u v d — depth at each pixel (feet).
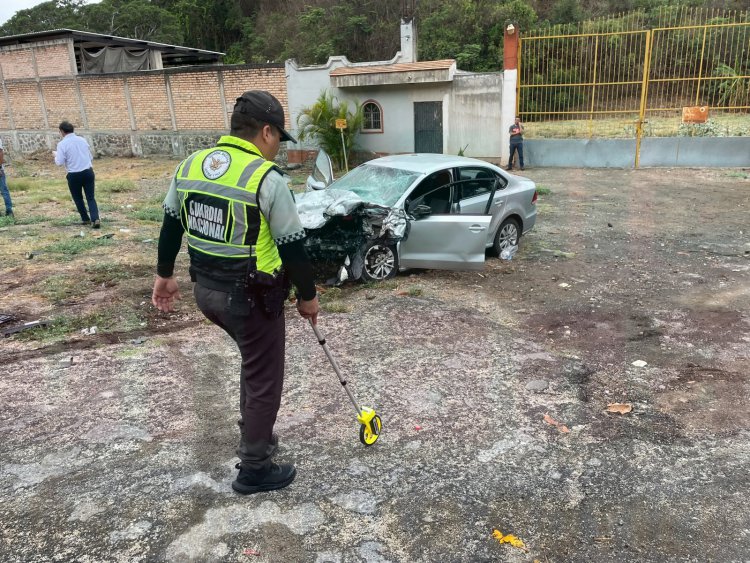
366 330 17.01
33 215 34.37
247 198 7.73
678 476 10.30
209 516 9.14
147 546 8.51
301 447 11.06
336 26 114.73
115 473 10.23
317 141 56.49
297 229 8.04
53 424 11.87
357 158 57.21
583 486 10.03
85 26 133.39
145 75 66.13
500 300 19.83
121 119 69.92
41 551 8.41
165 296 9.16
